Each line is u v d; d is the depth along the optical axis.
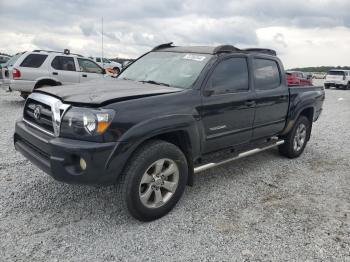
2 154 5.57
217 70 4.23
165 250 3.10
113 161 3.16
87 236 3.26
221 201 4.18
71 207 3.82
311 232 3.53
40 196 4.05
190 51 4.64
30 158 3.59
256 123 4.89
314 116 6.38
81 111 3.18
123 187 3.33
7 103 11.81
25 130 3.75
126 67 5.21
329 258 3.09
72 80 11.48
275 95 5.17
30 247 3.03
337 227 3.65
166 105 3.55
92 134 3.12
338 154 6.64
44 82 11.02
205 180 4.86
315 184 4.94
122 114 3.21
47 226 3.40
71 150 3.09
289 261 3.03
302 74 27.48
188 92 3.84
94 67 12.20
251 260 3.02
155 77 4.43
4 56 23.30
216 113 4.11
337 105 16.09
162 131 3.45
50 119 3.44
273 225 3.64
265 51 5.28
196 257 3.02
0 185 4.30
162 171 3.62
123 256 2.98
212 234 3.40
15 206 3.77
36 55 10.87
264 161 5.91
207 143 4.11
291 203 4.23
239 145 4.74
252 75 4.78
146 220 3.56
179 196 3.82
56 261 2.86
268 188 4.69
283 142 5.80
